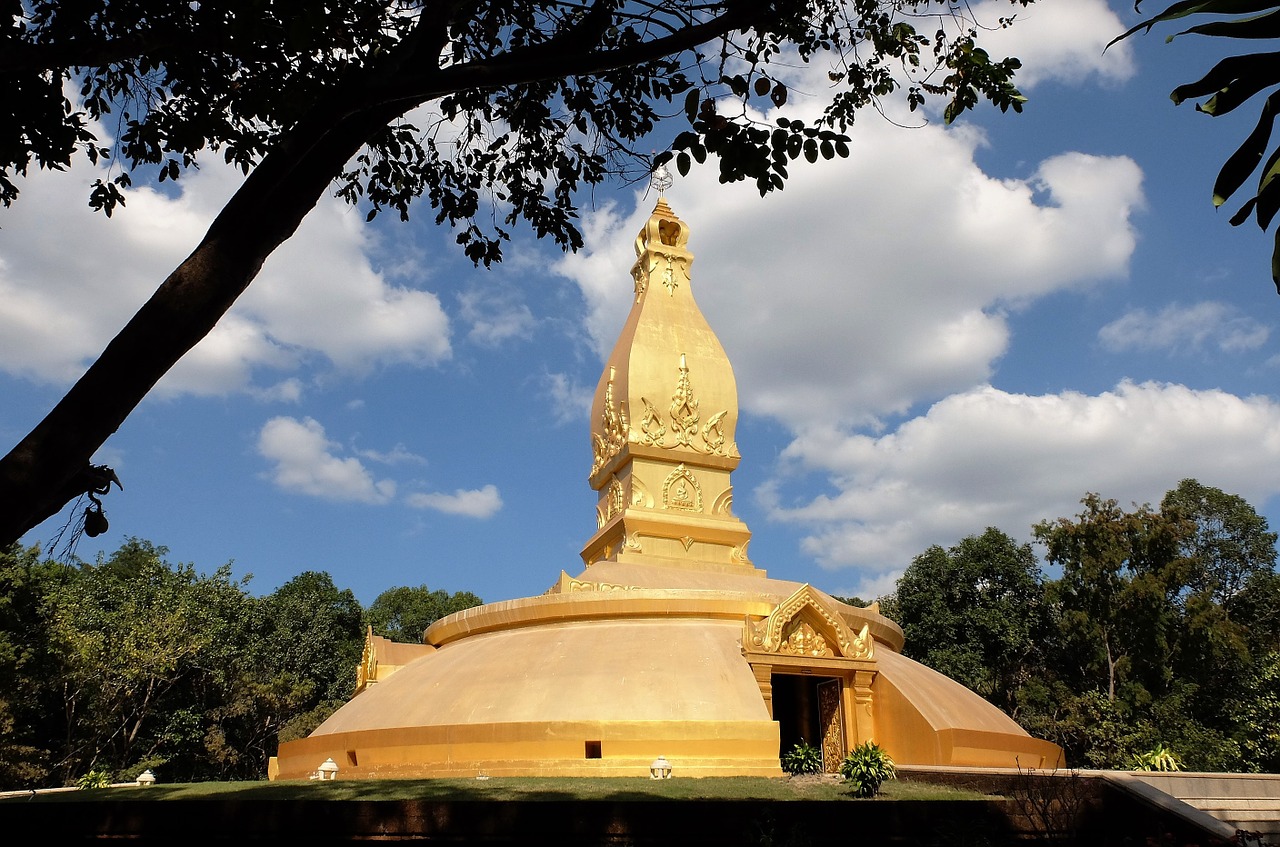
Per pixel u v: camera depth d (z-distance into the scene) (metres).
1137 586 46.38
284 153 9.12
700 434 34.09
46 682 42.06
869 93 15.61
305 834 14.04
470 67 9.35
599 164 15.68
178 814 14.16
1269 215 6.42
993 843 13.80
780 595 27.86
